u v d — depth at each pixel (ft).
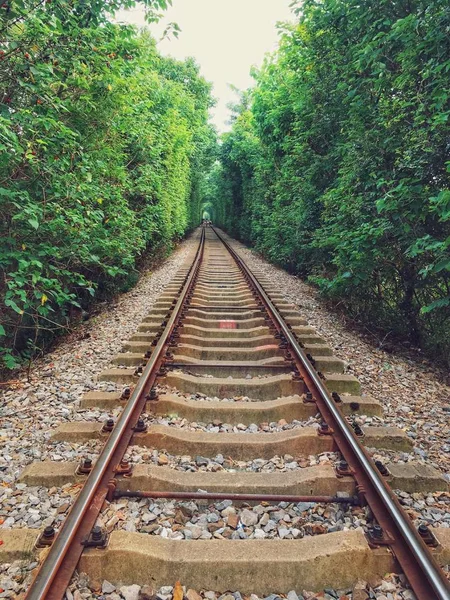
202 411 12.96
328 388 15.21
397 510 7.84
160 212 41.98
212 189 165.99
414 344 22.82
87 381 15.88
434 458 11.43
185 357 17.33
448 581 6.38
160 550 7.46
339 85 23.88
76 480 9.69
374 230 19.19
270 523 8.50
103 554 7.20
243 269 42.52
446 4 14.56
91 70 18.33
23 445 11.50
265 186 61.46
